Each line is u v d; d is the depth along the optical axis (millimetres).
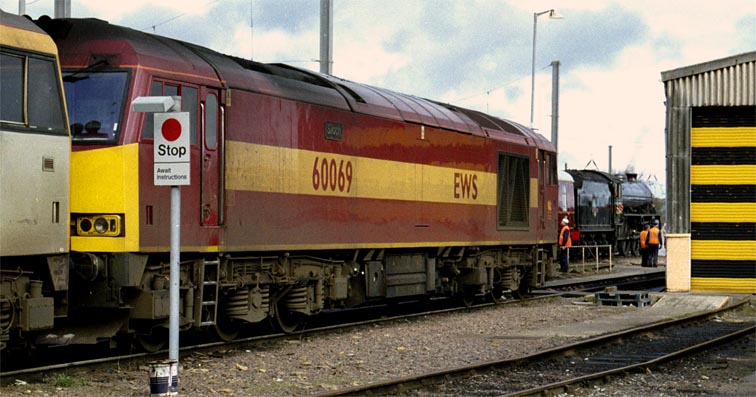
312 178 17203
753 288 26469
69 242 12328
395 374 13211
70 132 12438
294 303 17391
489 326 19531
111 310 13180
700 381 13031
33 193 11516
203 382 12164
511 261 25812
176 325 11172
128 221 12805
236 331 16422
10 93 11320
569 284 32750
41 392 10906
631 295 24703
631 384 12727
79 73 13180
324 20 23141
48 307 11688
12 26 11430
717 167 26625
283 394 11539
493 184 24422
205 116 14469
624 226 57250
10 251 11180
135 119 12992
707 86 26312
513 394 11180
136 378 12180
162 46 14086
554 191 28156
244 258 15656
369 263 19703
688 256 26734
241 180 15266
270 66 17297
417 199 20875
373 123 19203
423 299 24516
